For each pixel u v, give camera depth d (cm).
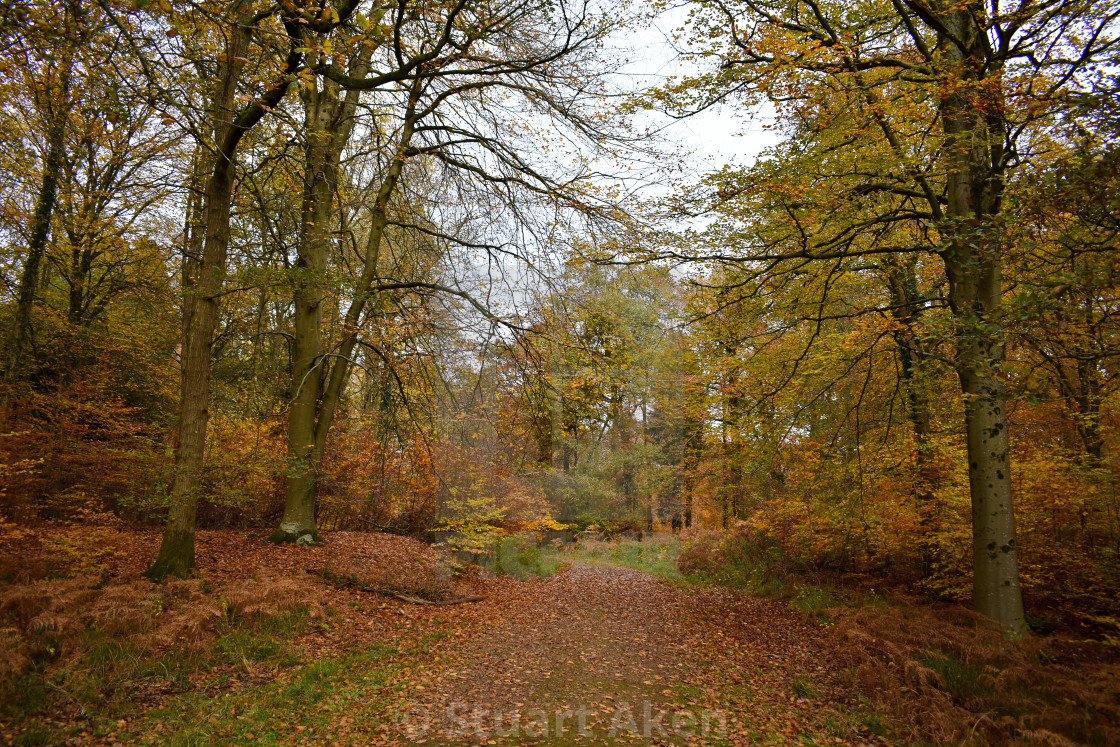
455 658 721
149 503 817
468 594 1072
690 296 1071
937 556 984
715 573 1439
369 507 1555
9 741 409
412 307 1215
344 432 1488
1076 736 484
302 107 1159
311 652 673
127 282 1286
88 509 899
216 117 818
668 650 791
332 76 809
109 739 439
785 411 1128
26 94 892
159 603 648
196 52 692
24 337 950
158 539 1031
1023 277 704
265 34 671
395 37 835
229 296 1202
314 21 642
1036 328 599
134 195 1211
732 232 900
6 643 505
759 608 1061
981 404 759
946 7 728
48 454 975
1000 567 731
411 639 778
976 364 611
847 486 1094
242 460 1206
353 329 1182
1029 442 944
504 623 915
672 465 1906
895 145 798
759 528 1382
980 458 756
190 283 1270
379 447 1423
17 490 919
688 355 1488
